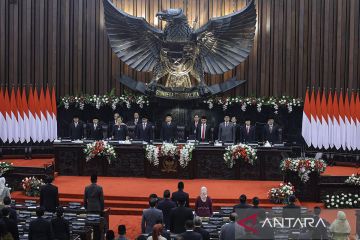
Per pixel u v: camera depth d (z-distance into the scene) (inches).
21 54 1111.0
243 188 870.4
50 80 1114.1
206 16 1109.7
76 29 1118.4
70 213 633.0
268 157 933.2
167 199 603.5
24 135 1074.1
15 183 873.5
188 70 1077.8
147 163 936.9
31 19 1111.0
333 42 1088.8
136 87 1096.8
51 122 1080.8
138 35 1071.6
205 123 1002.1
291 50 1107.3
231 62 1076.5
